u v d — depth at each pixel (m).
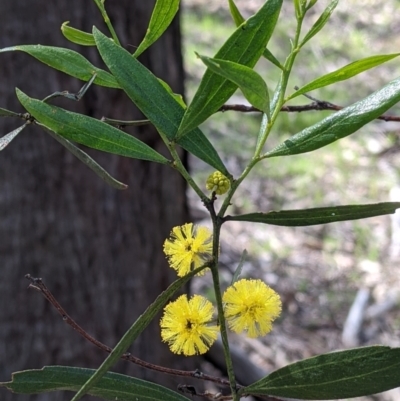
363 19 1.70
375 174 1.17
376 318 0.89
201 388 0.62
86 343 0.55
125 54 0.17
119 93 0.52
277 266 0.97
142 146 0.17
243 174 0.17
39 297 0.53
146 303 0.57
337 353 0.17
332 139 0.17
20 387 0.18
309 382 0.17
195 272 0.17
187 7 1.69
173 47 0.57
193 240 0.18
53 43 0.49
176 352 0.18
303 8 0.16
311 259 1.00
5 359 0.53
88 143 0.17
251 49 0.16
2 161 0.50
